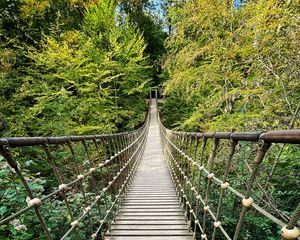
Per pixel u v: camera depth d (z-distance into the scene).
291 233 0.67
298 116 3.29
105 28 14.20
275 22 3.36
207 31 5.84
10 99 8.28
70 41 12.18
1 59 8.70
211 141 4.65
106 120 11.04
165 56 8.05
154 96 35.50
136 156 7.69
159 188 5.12
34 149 5.12
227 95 4.56
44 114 8.09
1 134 4.82
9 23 12.92
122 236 2.72
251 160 3.72
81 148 6.00
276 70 3.56
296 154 3.51
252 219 3.44
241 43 4.61
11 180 2.41
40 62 10.51
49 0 15.47
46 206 2.74
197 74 6.02
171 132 6.66
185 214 3.20
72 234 2.81
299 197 3.62
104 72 11.17
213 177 1.78
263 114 3.60
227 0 5.27
